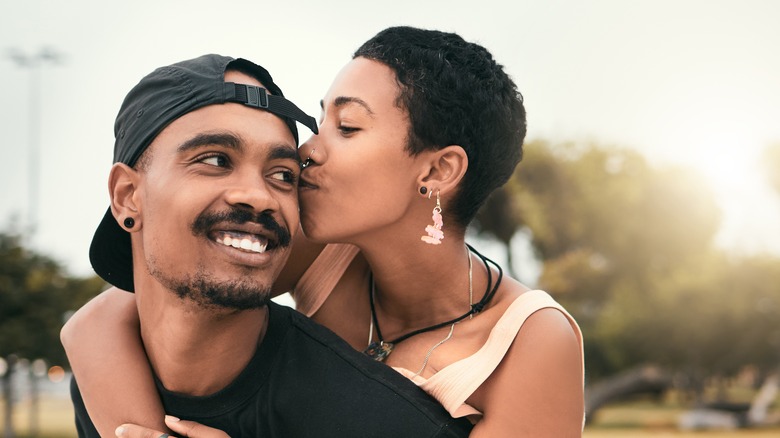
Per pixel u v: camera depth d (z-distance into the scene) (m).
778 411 38.75
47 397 49.19
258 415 1.85
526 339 1.94
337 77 2.05
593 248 35.62
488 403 1.93
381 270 2.10
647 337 35.16
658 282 35.47
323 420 1.83
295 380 1.87
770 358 34.81
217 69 1.76
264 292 1.71
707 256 35.69
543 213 34.09
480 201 2.12
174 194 1.67
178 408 1.88
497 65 2.14
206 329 1.77
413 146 1.97
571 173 34.91
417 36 2.06
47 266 24.19
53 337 22.91
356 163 1.95
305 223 2.00
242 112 1.72
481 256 2.24
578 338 2.06
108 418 1.90
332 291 2.28
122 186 1.78
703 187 35.41
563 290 36.25
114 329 2.01
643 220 35.22
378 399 1.85
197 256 1.68
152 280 1.82
